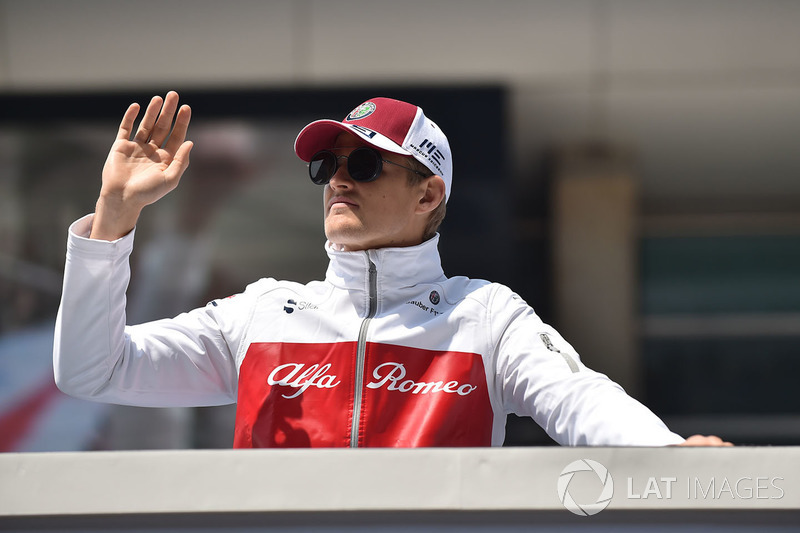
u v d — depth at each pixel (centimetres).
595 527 361
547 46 1941
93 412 1770
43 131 1909
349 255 563
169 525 367
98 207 516
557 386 493
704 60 1955
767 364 2127
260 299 576
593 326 2077
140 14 1925
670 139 2061
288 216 1848
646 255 2159
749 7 1914
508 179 1897
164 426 1752
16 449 1761
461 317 548
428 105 1931
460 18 1930
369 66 1934
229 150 1888
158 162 533
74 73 1922
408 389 523
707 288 2139
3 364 1806
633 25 1933
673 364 2138
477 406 524
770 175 2088
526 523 363
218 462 368
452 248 1859
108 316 511
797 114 2011
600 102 2016
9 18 1911
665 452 364
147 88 1931
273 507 361
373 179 560
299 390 530
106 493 367
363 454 367
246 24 1930
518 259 2111
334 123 570
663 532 362
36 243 1864
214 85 1930
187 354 562
